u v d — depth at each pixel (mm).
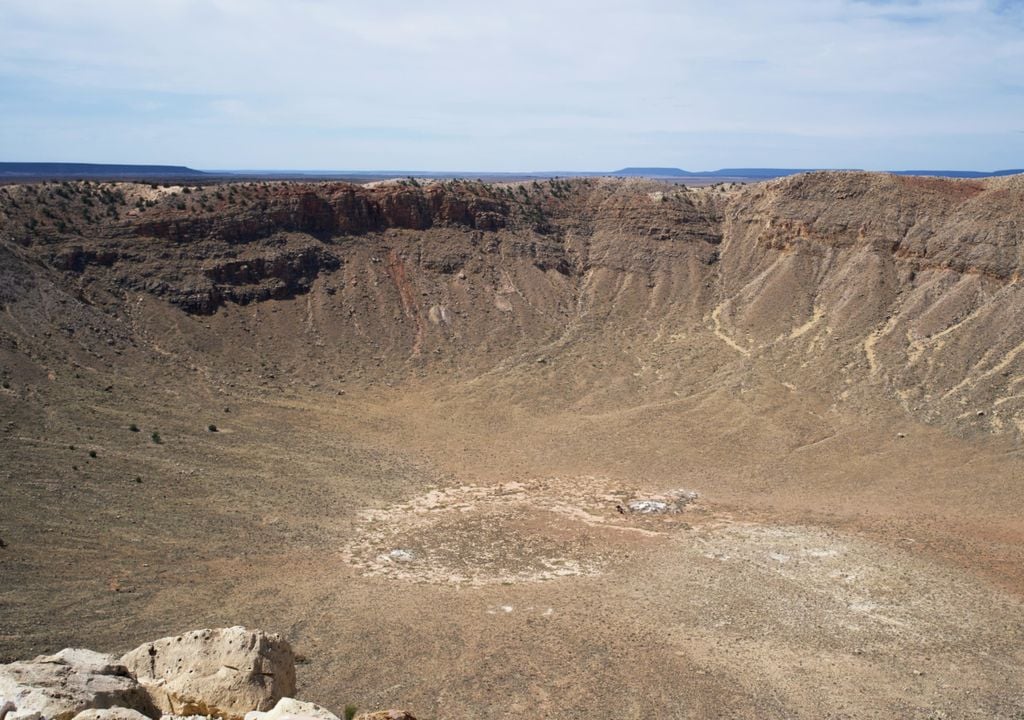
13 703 17297
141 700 20766
